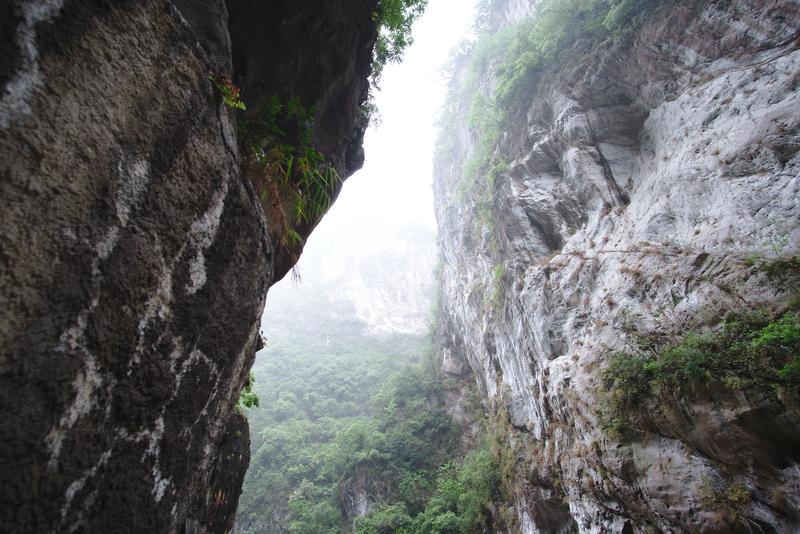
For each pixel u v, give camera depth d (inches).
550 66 673.6
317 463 1321.4
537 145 653.9
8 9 63.2
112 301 82.4
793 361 223.3
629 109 551.2
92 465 80.0
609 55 565.0
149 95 91.4
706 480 258.8
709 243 334.0
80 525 77.6
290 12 198.8
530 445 571.8
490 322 812.0
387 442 1146.0
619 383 332.8
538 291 543.8
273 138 171.2
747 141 344.5
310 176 190.7
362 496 1057.5
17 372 63.6
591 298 456.4
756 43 398.6
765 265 273.9
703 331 290.5
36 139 66.6
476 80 1127.0
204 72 111.9
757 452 231.6
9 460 62.7
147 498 97.6
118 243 83.4
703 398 260.7
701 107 420.8
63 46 71.6
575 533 456.4
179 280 103.2
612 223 494.6
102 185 79.2
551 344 498.3
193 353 111.6
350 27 256.8
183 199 102.6
